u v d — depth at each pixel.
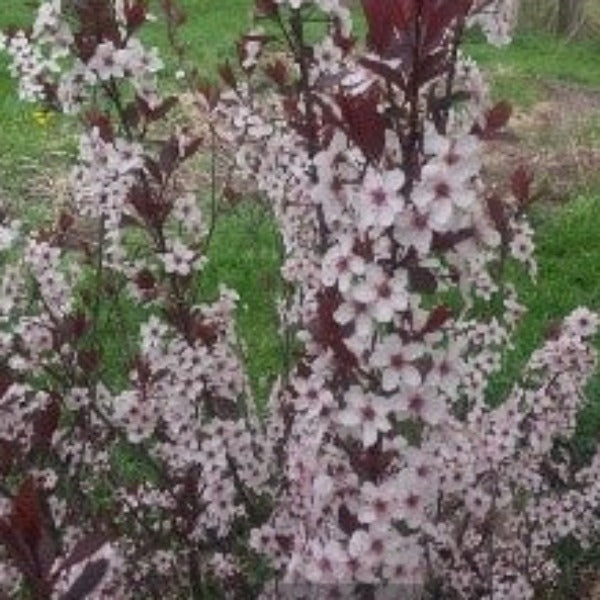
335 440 0.23
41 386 0.32
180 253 0.29
